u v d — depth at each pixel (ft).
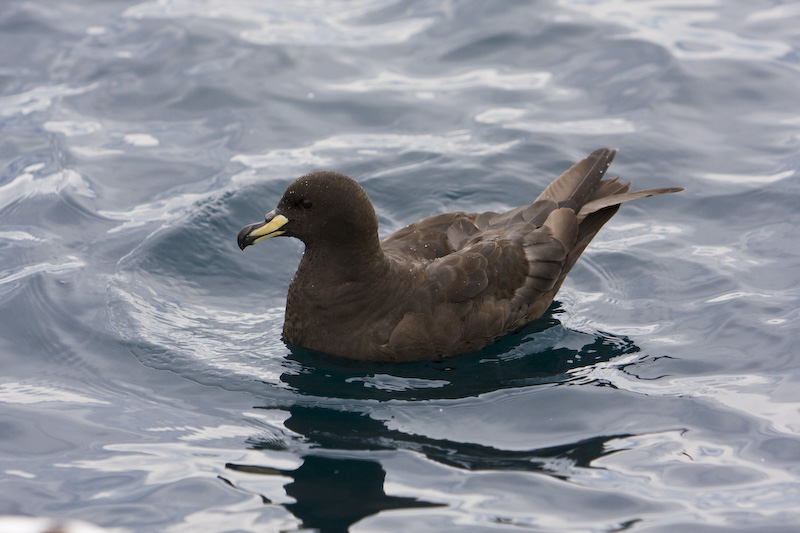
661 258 46.88
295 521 30.40
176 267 45.85
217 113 58.03
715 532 29.71
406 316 39.65
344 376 39.34
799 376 37.91
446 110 58.75
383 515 30.71
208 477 32.63
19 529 22.00
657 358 39.96
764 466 32.99
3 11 67.15
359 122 57.67
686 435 34.88
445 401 37.52
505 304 41.29
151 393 37.68
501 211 50.65
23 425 35.32
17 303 42.37
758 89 59.52
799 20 66.39
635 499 31.40
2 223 48.01
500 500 31.45
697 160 53.72
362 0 70.33
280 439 34.99
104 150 54.24
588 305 44.37
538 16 67.31
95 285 43.83
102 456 33.71
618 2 69.46
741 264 45.70
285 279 46.39
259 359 40.22
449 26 66.95
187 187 51.37
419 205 51.13
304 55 63.67
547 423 35.94
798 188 50.70
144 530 29.94
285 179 51.88
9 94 58.49
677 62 61.77
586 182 45.44
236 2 69.67
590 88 60.34
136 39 64.54
